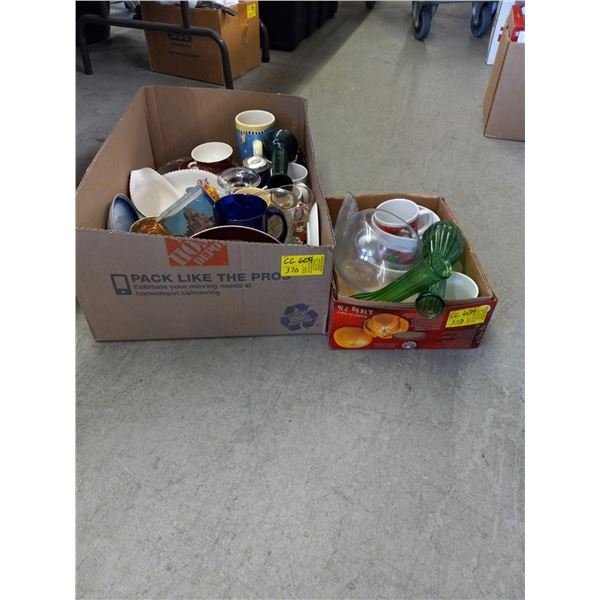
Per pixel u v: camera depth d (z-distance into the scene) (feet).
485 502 2.39
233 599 2.05
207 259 2.63
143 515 2.29
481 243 3.97
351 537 2.24
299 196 3.28
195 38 6.29
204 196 3.00
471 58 7.68
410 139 5.43
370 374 2.95
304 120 3.92
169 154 4.14
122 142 3.37
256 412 2.73
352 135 5.48
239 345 3.09
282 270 2.72
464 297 2.99
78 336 3.10
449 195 4.54
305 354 3.05
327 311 2.99
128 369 2.92
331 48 7.93
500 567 2.17
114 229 2.98
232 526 2.26
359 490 2.41
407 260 2.98
